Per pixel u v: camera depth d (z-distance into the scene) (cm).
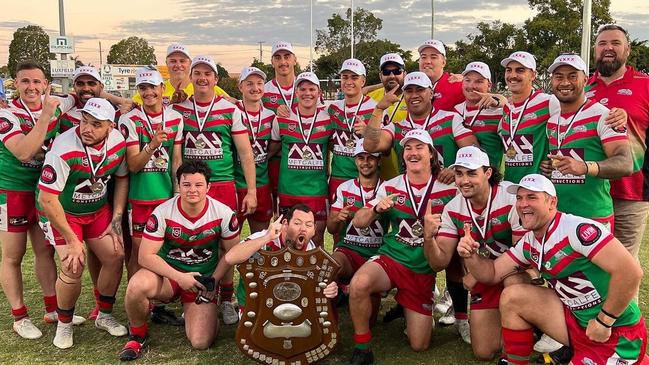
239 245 420
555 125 448
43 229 474
